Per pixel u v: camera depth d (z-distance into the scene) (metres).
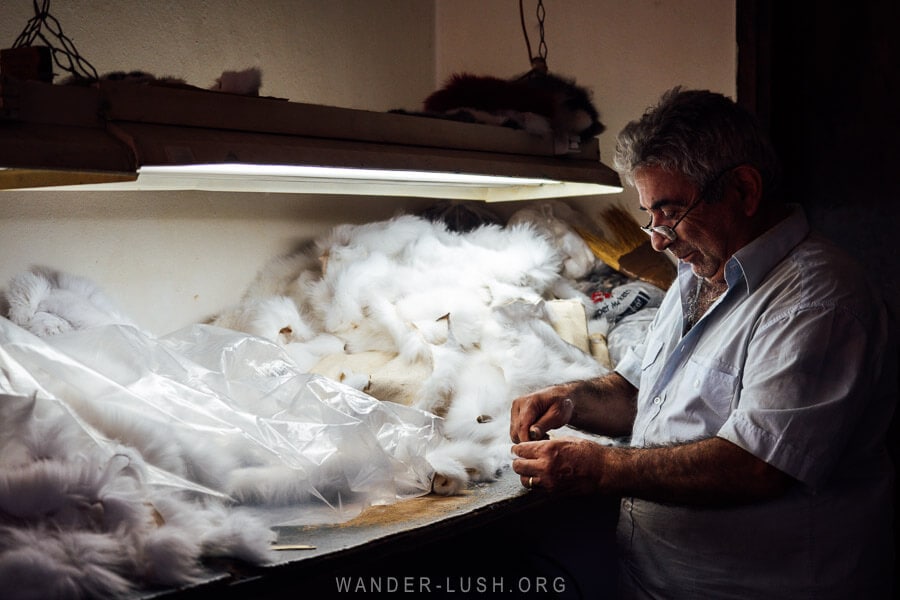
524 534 2.34
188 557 1.16
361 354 2.02
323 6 2.42
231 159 1.29
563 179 1.88
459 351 1.97
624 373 1.94
